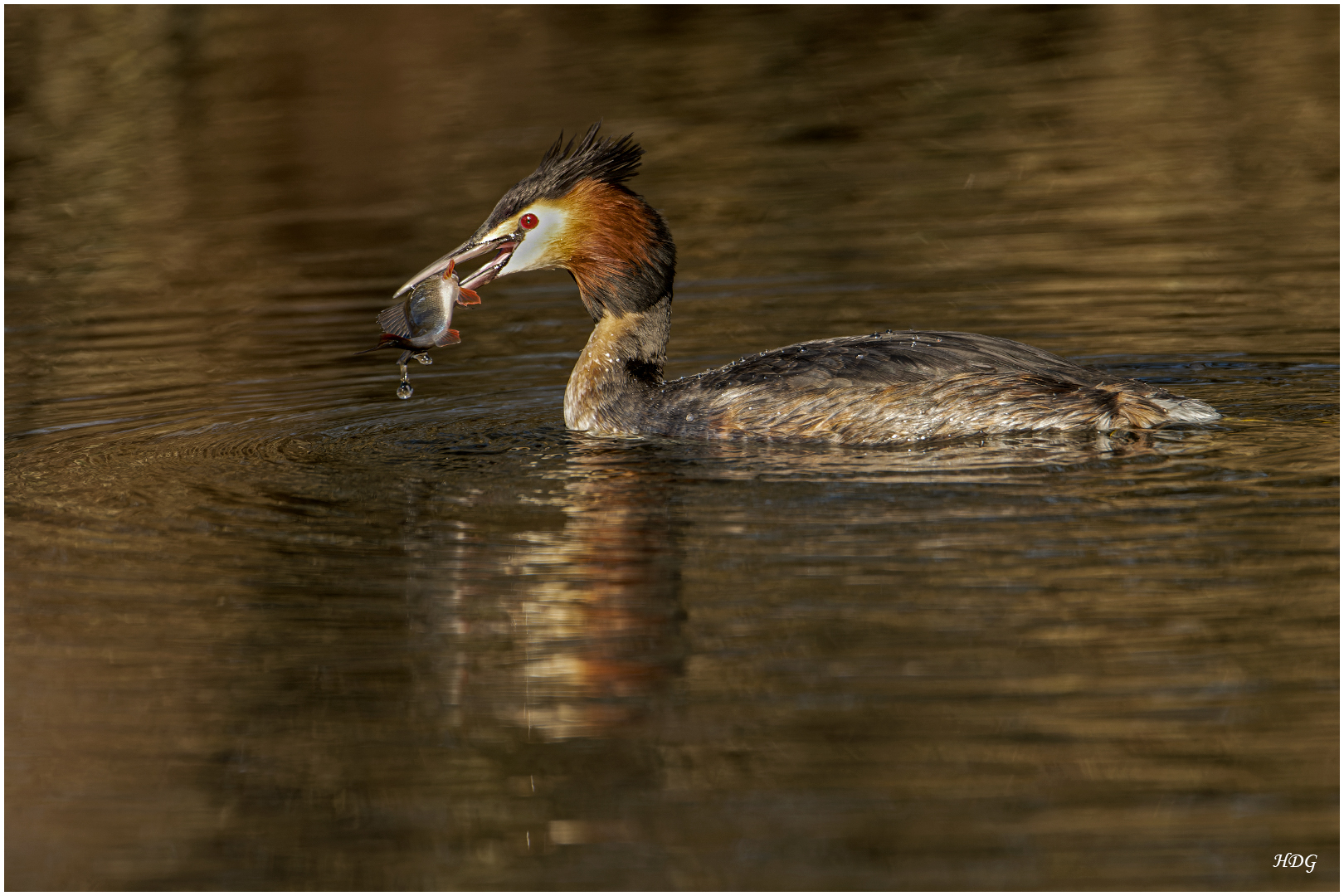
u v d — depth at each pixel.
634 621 9.73
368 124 29.59
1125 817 7.49
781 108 29.77
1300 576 9.87
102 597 10.50
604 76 32.22
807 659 9.09
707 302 19.58
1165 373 15.54
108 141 28.88
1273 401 14.24
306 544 11.34
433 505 12.14
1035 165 25.58
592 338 14.79
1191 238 21.27
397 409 15.55
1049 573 10.07
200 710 8.93
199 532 11.71
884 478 12.27
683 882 7.17
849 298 19.42
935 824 7.52
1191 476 11.94
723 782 7.95
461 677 9.20
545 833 7.62
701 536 11.09
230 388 16.53
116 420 15.33
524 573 10.59
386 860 7.54
